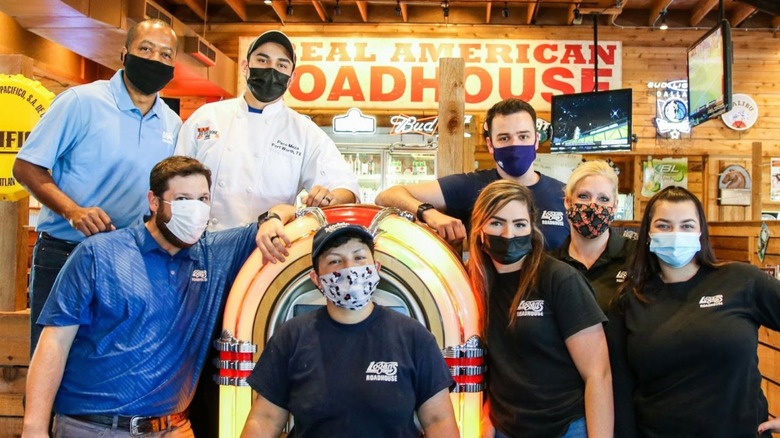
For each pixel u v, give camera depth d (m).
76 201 2.47
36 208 6.52
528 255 2.09
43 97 2.96
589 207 2.33
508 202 2.02
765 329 3.71
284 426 1.94
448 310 2.00
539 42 8.67
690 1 8.66
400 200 2.57
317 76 8.70
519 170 2.62
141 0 5.81
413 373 1.78
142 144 2.56
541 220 2.63
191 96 8.67
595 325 1.98
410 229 2.09
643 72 9.00
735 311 2.05
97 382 2.03
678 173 9.02
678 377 2.05
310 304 2.08
